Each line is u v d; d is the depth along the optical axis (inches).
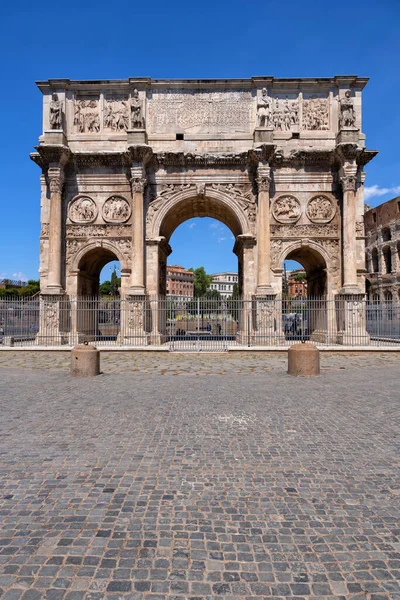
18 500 240.5
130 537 203.2
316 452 318.7
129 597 162.2
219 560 185.3
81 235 1325.0
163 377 682.2
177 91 1346.0
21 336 1314.0
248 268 1305.4
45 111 1338.6
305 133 1327.5
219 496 245.8
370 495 247.6
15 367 812.6
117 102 1349.7
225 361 900.0
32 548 193.9
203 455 311.6
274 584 169.8
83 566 180.7
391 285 2513.5
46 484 261.4
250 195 1316.4
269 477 272.8
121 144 1332.4
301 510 229.9
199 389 572.1
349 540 201.0
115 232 1323.8
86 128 1343.5
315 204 1321.4
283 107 1341.0
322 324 1364.4
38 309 1267.2
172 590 166.1
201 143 1331.2
